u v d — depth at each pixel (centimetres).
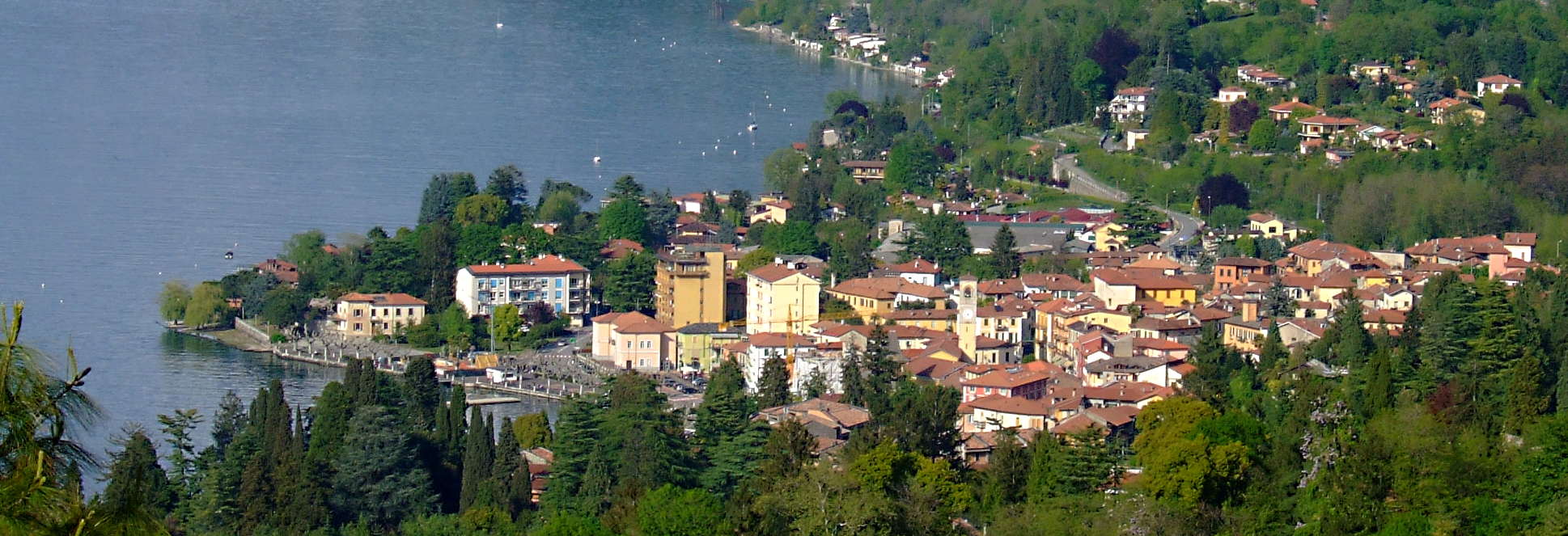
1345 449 18550
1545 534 15725
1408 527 16288
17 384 5331
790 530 17412
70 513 5334
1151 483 18512
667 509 17850
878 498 17338
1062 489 19438
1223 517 18150
